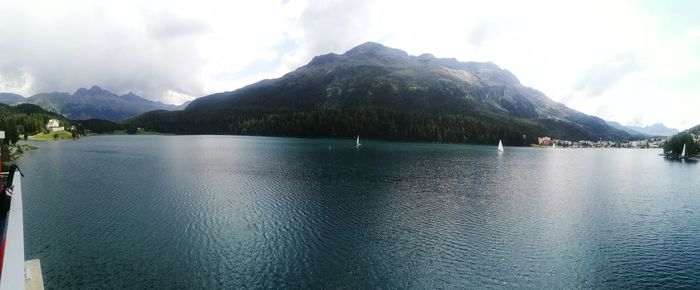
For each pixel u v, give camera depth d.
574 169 165.25
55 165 126.94
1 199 12.27
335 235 57.25
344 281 43.00
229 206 72.56
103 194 81.12
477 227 63.41
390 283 42.97
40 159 144.38
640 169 175.50
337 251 51.12
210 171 119.56
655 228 66.44
